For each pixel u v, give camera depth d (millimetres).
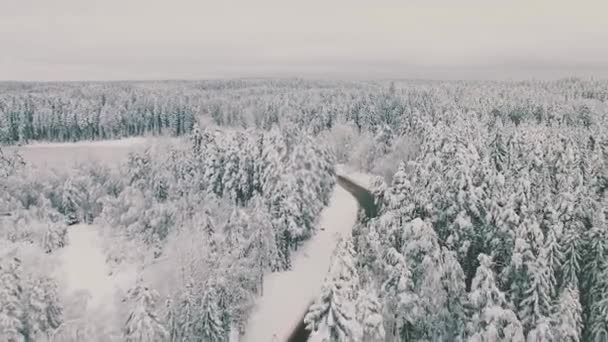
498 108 142625
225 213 70062
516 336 33719
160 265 60000
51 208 83188
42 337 41281
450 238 45219
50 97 179125
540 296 37344
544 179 60406
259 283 56438
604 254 41125
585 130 101938
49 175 91188
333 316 33625
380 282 44375
